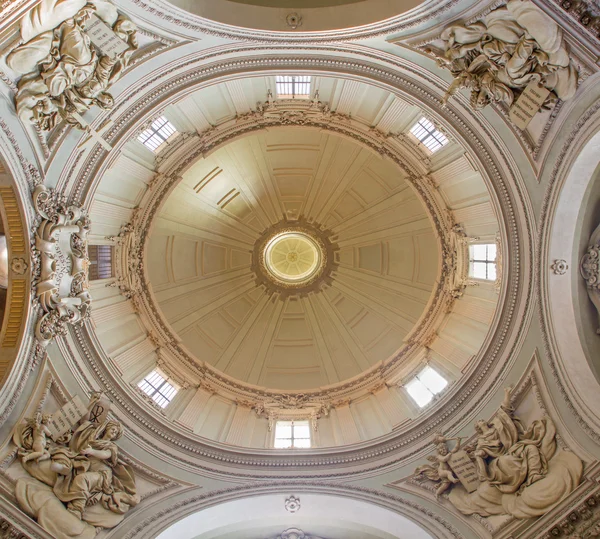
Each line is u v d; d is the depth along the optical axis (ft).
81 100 44.65
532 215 50.49
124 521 48.52
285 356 81.97
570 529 40.60
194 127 63.87
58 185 48.52
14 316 47.60
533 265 51.75
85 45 41.98
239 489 53.31
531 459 46.57
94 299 61.62
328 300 85.35
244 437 62.90
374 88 58.13
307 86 61.52
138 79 47.57
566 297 49.37
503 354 54.65
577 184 45.78
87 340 54.75
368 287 83.25
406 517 50.11
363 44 47.26
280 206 85.51
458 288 67.56
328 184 82.64
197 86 50.29
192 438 56.75
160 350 69.36
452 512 49.62
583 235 48.34
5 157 42.68
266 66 49.73
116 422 53.06
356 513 52.75
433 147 63.16
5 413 45.91
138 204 66.28
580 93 41.14
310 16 46.03
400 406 64.03
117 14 41.88
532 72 41.52
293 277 87.40
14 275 47.39
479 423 52.70
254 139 73.92
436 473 52.01
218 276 84.53
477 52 43.37
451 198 65.62
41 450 45.78
